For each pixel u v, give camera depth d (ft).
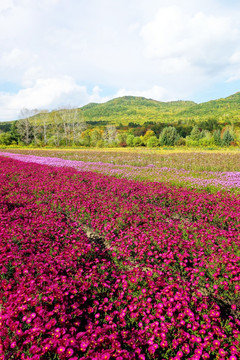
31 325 11.18
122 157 97.91
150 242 20.21
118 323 12.37
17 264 15.97
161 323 11.81
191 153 112.16
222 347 11.31
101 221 25.71
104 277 15.96
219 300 15.16
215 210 30.37
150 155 104.27
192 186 43.57
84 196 35.09
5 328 11.04
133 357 9.98
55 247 19.26
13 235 20.24
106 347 10.68
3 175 50.19
